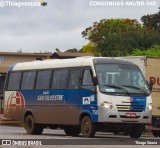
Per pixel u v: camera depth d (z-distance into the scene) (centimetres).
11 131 3234
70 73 2591
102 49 6850
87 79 2466
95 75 2414
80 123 2503
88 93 2445
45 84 2750
